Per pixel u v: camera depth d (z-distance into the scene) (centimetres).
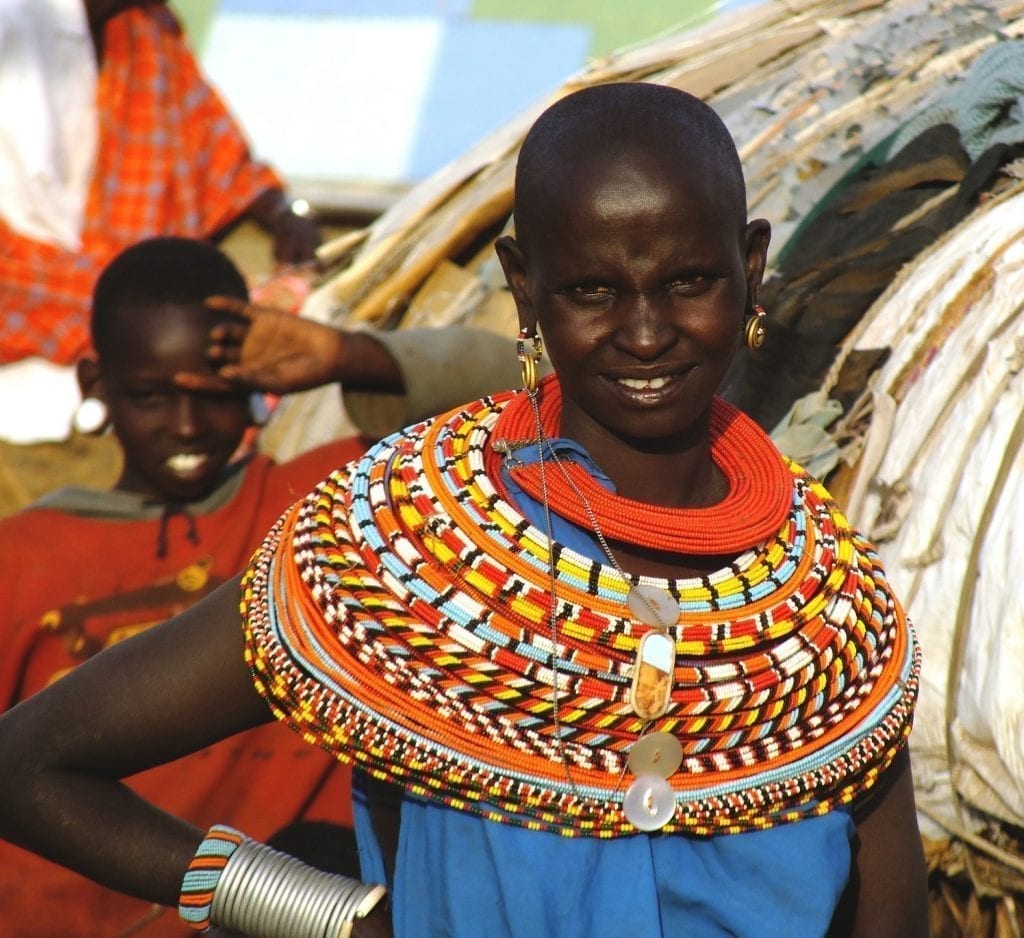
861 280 1013
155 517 1105
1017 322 861
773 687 598
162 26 2402
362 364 1091
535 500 611
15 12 2209
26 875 1013
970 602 797
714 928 597
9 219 2184
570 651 584
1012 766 751
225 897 619
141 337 1084
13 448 2055
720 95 1241
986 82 1051
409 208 1416
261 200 2405
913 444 877
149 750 618
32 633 1052
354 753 588
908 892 649
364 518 607
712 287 582
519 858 583
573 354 588
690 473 631
